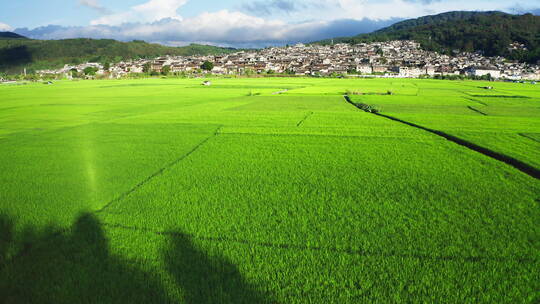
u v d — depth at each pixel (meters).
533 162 17.12
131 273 7.43
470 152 19.52
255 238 9.10
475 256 8.20
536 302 6.61
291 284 7.11
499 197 12.34
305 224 9.94
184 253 8.29
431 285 7.10
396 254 8.25
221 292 6.76
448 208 11.27
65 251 8.43
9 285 7.12
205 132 26.33
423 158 18.14
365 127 28.27
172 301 6.50
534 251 8.46
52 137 24.44
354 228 9.69
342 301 6.59
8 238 9.13
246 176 14.85
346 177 14.70
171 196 12.39
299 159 17.95
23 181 14.25
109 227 9.74
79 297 6.68
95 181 14.23
